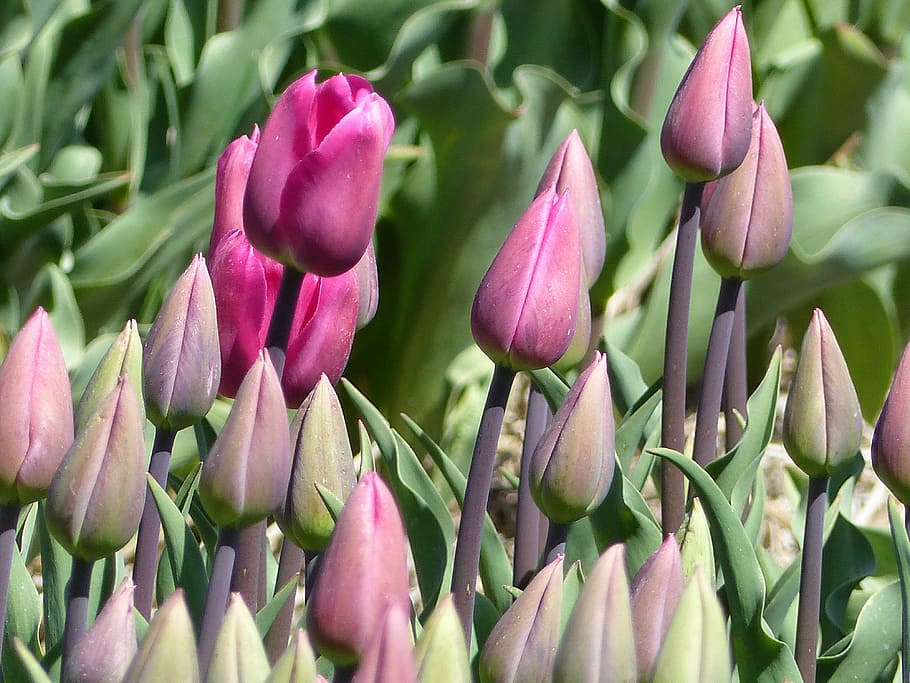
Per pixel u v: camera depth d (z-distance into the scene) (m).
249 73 2.70
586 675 1.61
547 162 2.52
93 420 1.66
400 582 1.62
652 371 2.59
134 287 2.46
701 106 1.76
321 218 1.68
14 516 1.68
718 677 1.61
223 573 1.68
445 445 2.53
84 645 1.64
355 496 1.62
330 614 1.62
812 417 1.75
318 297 1.73
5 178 2.40
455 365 2.64
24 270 2.52
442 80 2.37
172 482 1.92
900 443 1.72
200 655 1.68
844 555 1.89
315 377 1.74
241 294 1.72
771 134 1.79
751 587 1.74
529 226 1.69
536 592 1.65
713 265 1.81
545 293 1.69
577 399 1.69
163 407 1.70
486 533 1.82
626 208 2.62
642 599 1.66
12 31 2.61
